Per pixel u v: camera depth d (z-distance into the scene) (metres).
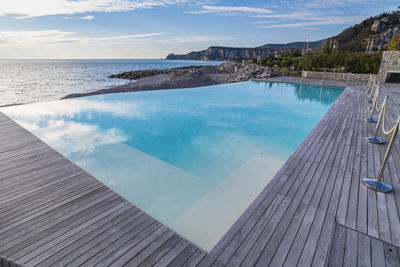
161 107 7.93
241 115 7.07
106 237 1.69
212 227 2.08
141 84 18.56
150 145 4.77
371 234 1.68
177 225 2.11
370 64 14.48
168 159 4.07
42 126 5.46
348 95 8.15
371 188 2.25
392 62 11.70
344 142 3.54
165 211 2.33
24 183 2.45
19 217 1.90
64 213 1.96
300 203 2.04
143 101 8.77
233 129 5.81
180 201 2.52
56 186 2.40
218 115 7.05
